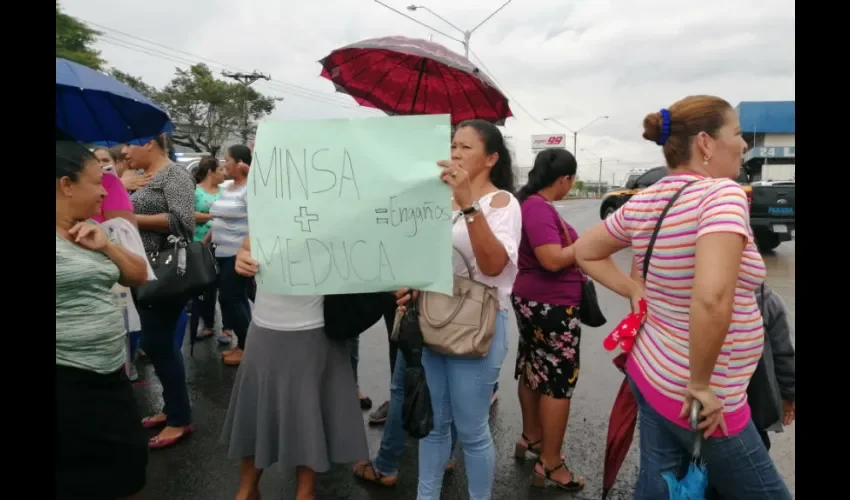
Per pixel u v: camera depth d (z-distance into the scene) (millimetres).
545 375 2766
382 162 1970
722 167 1626
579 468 3047
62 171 1725
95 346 1843
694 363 1441
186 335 5520
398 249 1973
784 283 7438
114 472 1931
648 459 1750
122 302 3674
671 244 1541
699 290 1390
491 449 2219
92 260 1816
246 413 2371
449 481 2932
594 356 4855
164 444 3211
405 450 3285
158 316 3061
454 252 2104
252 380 2346
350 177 1987
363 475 2922
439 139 1945
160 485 2855
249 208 2049
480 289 2047
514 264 2102
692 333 1420
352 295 2246
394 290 2018
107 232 2215
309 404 2271
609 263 1963
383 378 4383
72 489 1815
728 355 1535
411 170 1954
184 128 33500
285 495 2783
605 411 3754
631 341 1761
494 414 3748
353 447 2359
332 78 3443
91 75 2197
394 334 2328
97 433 1857
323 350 2307
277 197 2027
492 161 2201
